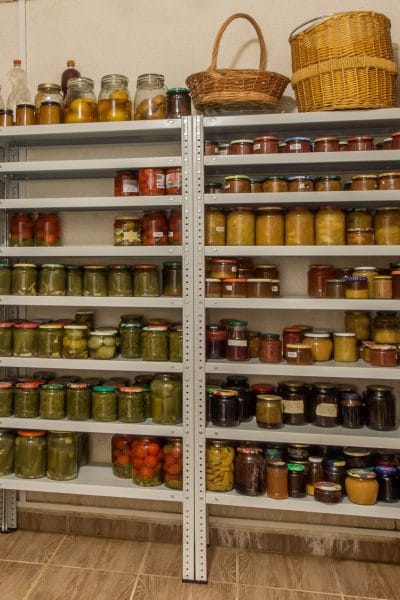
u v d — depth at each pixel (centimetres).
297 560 202
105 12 221
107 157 221
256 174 211
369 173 202
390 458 188
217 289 186
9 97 212
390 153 174
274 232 185
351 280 181
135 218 196
